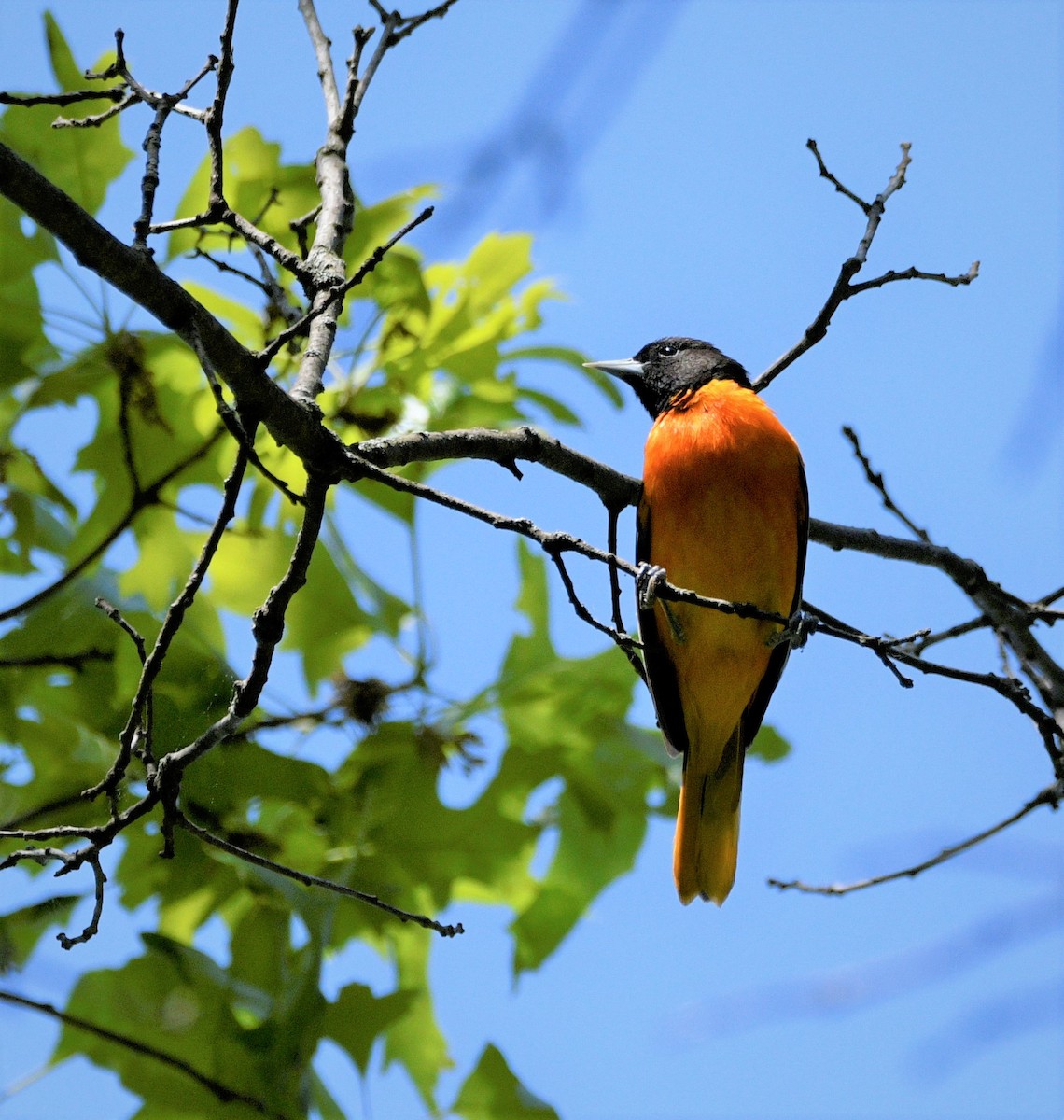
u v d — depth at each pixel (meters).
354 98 10.17
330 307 8.75
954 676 8.21
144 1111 9.05
